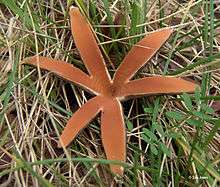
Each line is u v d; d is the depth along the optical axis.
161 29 0.18
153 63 0.19
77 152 0.16
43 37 0.19
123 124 0.16
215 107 0.18
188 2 0.21
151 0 0.21
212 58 0.17
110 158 0.15
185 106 0.17
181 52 0.19
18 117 0.17
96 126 0.17
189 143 0.17
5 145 0.17
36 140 0.17
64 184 0.16
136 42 0.18
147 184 0.16
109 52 0.19
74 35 0.17
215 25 0.20
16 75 0.18
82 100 0.18
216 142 0.17
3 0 0.18
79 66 0.19
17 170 0.16
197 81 0.19
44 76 0.18
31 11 0.19
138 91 0.17
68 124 0.16
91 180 0.16
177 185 0.16
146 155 0.16
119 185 0.16
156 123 0.16
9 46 0.18
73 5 0.20
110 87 0.17
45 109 0.17
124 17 0.19
